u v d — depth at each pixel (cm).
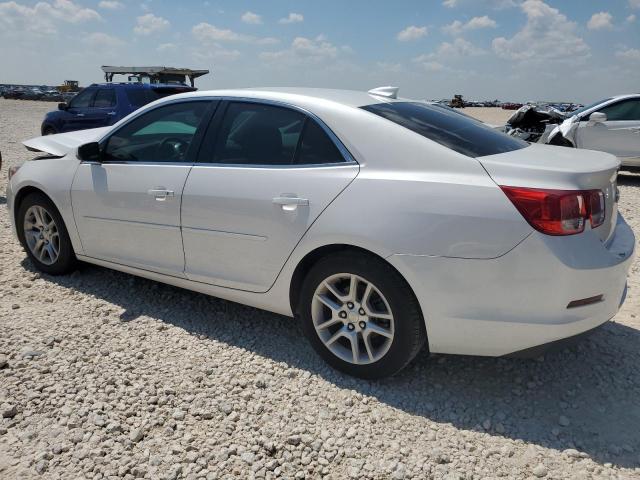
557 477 242
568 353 348
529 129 1283
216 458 249
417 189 280
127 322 379
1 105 4056
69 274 458
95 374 312
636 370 330
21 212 458
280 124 334
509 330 270
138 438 260
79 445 254
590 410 291
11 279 450
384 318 294
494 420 282
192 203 350
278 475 240
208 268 355
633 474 244
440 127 321
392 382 313
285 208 312
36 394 290
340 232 291
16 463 242
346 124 311
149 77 1914
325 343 317
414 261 275
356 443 262
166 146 379
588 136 998
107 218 398
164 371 319
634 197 862
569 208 260
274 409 287
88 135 481
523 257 261
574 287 262
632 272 498
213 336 364
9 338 349
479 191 269
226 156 349
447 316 276
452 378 319
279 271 323
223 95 364
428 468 246
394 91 368
